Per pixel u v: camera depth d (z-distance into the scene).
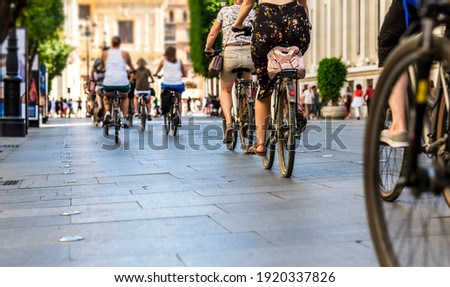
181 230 10.41
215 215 11.55
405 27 10.64
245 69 21.48
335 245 8.97
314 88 83.88
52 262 8.75
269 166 18.00
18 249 9.60
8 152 29.50
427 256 6.43
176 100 36.66
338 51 95.62
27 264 8.72
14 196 15.26
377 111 6.39
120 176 18.16
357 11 89.94
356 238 9.33
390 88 6.22
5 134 43.25
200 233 10.12
